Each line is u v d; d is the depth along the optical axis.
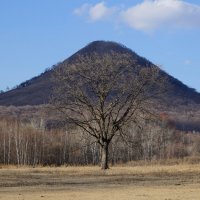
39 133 105.31
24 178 40.06
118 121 53.34
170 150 116.81
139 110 53.62
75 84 53.41
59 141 104.31
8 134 100.25
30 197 25.30
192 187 31.48
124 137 58.94
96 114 53.34
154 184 34.59
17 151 92.56
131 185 33.81
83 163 94.31
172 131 141.00
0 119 140.75
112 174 44.78
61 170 50.03
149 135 98.81
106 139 53.62
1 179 38.84
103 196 25.77
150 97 54.09
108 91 53.06
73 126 55.91
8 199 24.34
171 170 49.22
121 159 94.56
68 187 32.25
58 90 53.94
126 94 53.31
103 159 53.41
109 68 53.47
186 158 79.88
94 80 53.06
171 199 24.19
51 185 33.91
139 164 72.00
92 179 39.44
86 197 25.27
